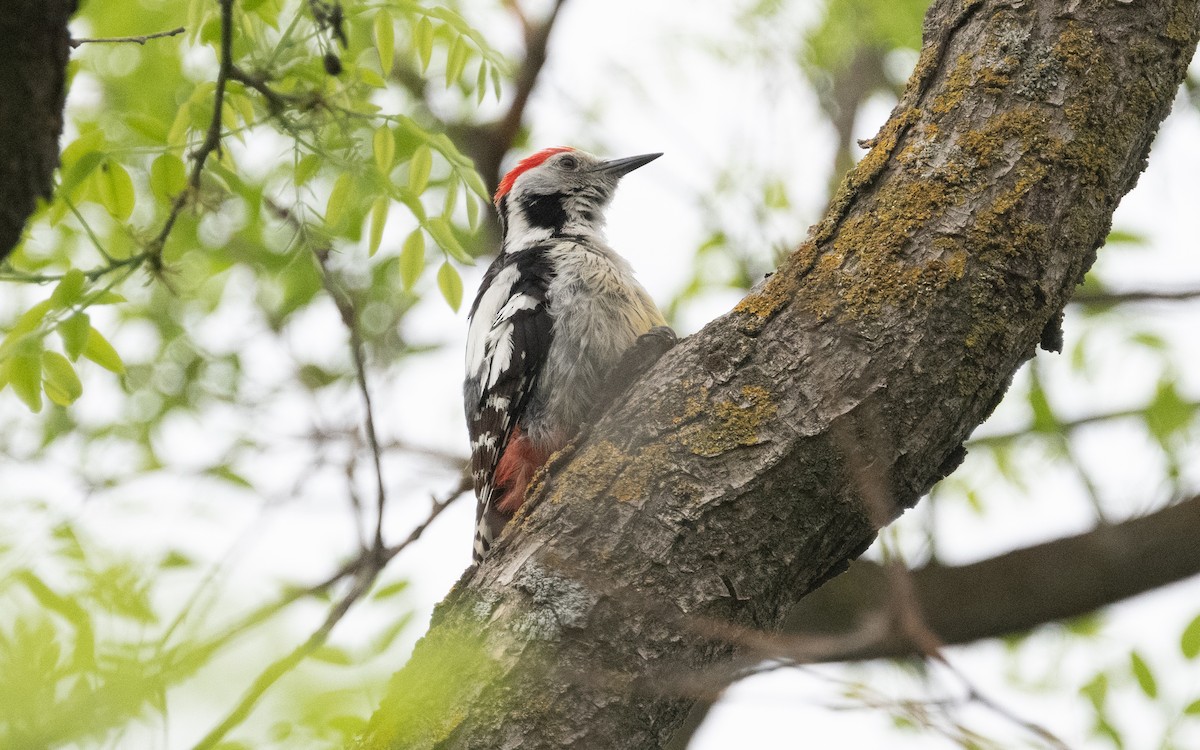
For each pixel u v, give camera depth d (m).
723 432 5.84
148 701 4.98
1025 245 5.81
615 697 5.54
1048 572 11.62
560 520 5.87
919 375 5.76
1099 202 5.96
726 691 5.26
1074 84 5.97
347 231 11.19
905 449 5.78
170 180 7.52
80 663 5.06
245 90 7.57
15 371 6.64
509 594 5.75
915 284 5.81
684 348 6.19
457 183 7.98
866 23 13.68
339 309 8.59
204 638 5.31
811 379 5.84
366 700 5.68
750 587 5.73
